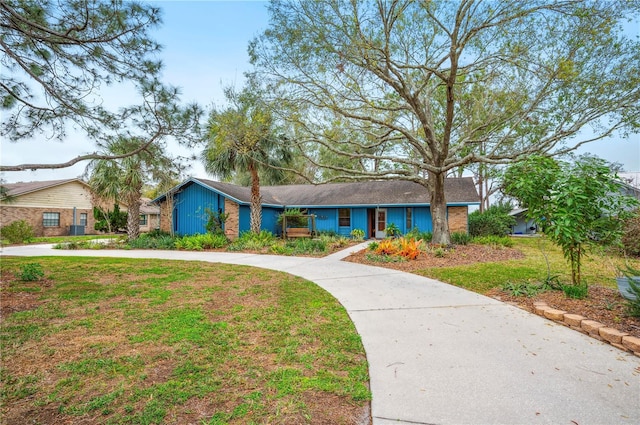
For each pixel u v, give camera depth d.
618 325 3.97
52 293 5.89
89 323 4.29
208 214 17.42
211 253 12.68
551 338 3.83
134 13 5.26
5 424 2.27
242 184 28.88
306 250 12.39
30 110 5.75
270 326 4.21
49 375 2.94
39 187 23.62
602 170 4.96
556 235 5.30
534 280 6.66
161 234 18.02
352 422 2.31
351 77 10.79
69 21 5.24
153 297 5.67
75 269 8.50
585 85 10.30
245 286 6.57
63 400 2.55
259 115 10.75
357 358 3.35
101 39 5.27
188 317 4.54
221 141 11.08
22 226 18.38
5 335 3.86
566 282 6.33
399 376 2.97
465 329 4.16
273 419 2.33
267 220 19.08
